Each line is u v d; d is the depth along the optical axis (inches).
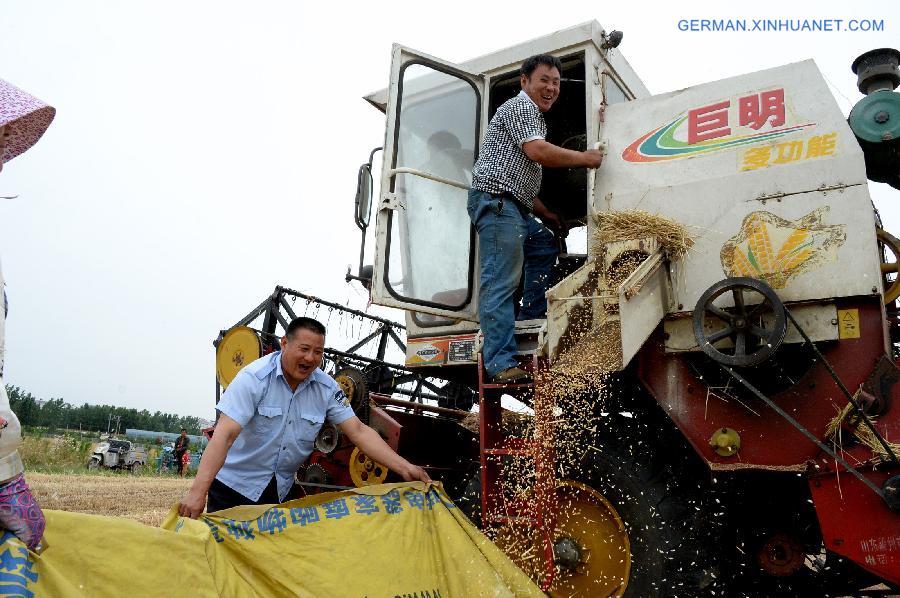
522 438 146.3
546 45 182.2
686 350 137.0
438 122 188.1
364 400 190.9
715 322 133.3
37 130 81.7
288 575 116.3
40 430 1123.3
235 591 110.0
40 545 88.9
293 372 137.6
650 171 149.7
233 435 129.6
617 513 141.4
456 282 183.2
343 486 189.8
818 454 122.3
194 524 111.3
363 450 144.9
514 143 157.4
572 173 209.8
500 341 150.4
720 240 137.3
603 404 151.7
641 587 136.0
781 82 142.0
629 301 129.4
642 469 141.6
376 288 169.3
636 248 138.6
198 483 121.8
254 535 117.4
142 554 99.2
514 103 158.1
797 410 125.9
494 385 147.6
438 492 137.1
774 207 133.6
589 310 142.2
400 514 131.6
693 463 141.3
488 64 193.5
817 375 125.3
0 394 73.9
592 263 144.9
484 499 143.3
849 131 131.8
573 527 145.9
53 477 551.5
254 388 134.3
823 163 131.3
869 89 145.5
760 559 142.3
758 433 128.4
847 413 118.1
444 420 199.3
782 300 128.5
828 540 115.9
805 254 128.5
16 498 78.3
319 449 191.9
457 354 181.5
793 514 143.2
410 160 181.5
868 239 124.3
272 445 138.8
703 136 146.6
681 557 135.4
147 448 1258.6
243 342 221.5
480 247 158.9
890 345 129.0
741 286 124.3
